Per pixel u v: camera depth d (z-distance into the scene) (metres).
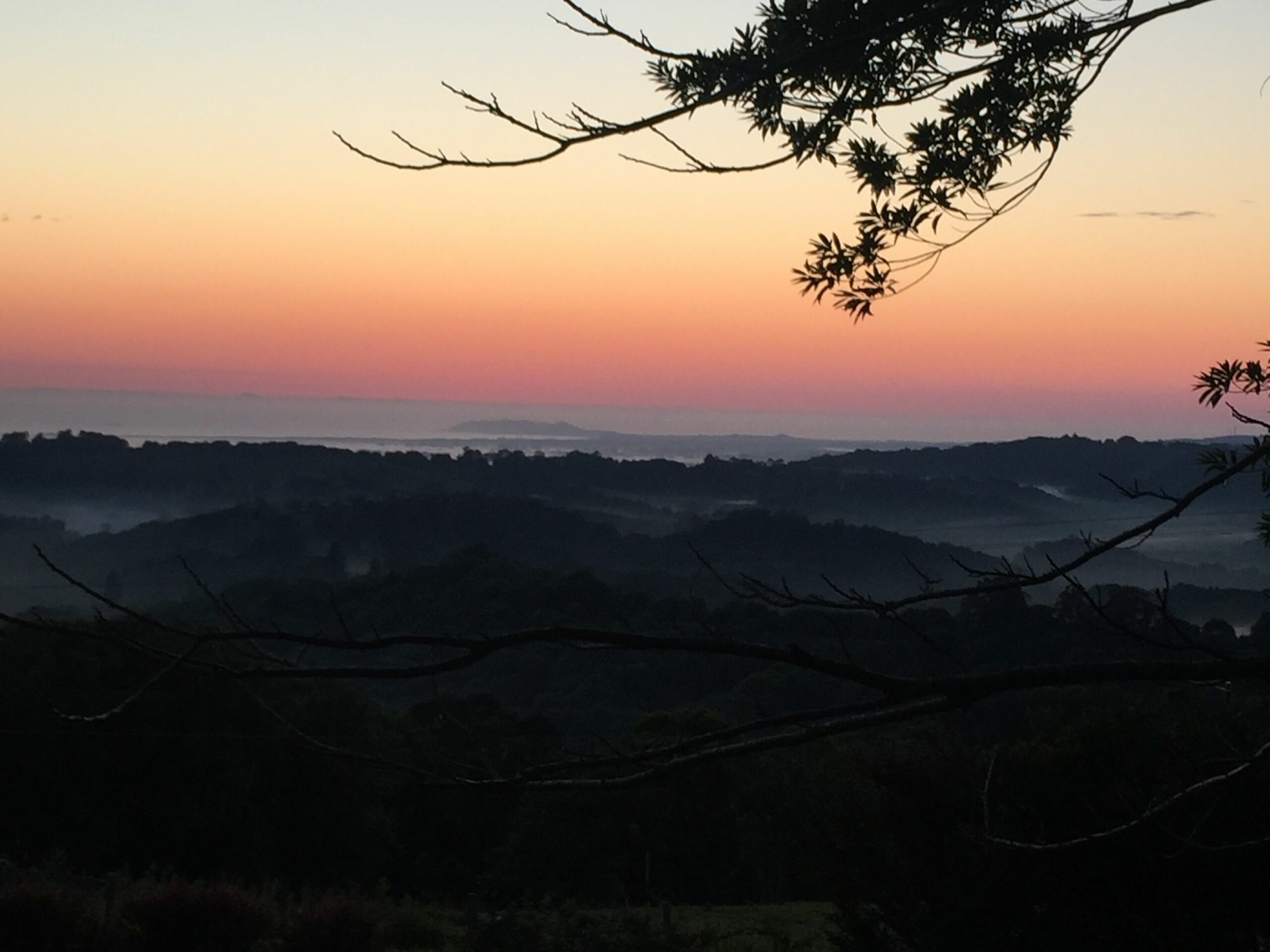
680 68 2.93
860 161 3.41
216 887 13.73
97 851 21.56
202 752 21.84
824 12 3.04
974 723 9.67
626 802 20.58
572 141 2.58
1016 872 8.73
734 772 21.81
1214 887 8.20
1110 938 8.48
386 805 25.14
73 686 12.17
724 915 19.69
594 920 14.29
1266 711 4.04
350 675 2.21
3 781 21.27
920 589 3.15
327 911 13.71
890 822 9.52
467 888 25.20
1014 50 3.26
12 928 12.64
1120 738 8.42
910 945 9.33
